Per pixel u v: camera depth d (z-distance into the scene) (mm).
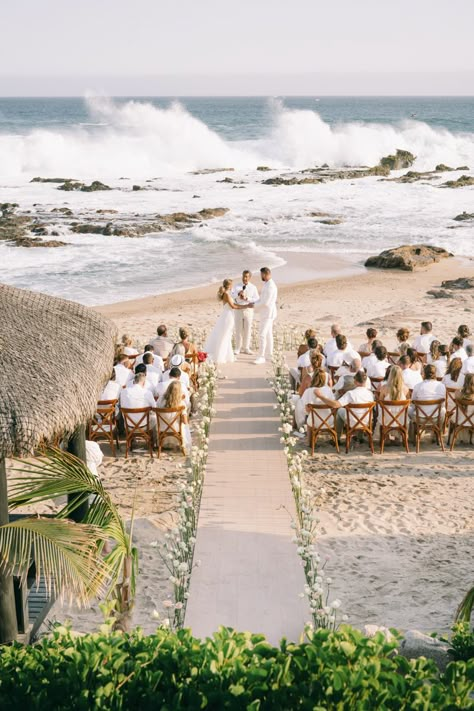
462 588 8117
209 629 7000
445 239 36531
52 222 39688
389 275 29922
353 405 11727
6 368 5566
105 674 3801
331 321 22719
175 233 38312
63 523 5598
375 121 134000
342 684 3641
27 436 5070
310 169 69938
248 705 3525
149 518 9727
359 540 9180
